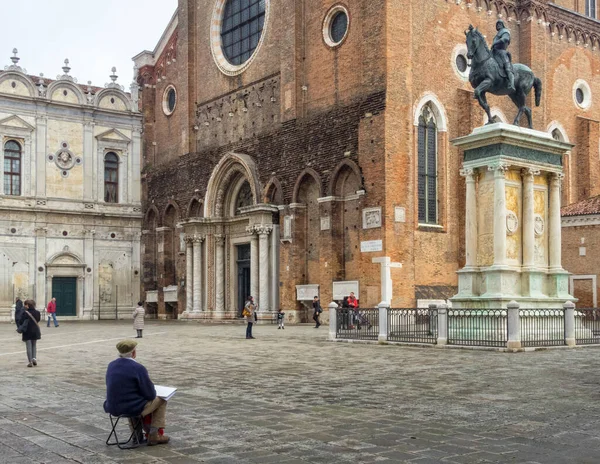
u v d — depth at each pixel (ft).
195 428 36.99
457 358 70.08
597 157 162.91
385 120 126.31
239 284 167.53
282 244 146.82
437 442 33.17
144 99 203.00
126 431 36.81
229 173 166.61
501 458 30.04
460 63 142.20
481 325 82.17
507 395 46.65
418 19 134.82
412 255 127.95
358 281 129.18
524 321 81.46
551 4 157.69
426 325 85.76
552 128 157.17
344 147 134.82
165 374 60.29
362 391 49.01
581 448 31.78
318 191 142.51
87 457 31.14
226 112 171.22
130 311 201.26
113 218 200.23
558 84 159.84
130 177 203.62
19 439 34.91
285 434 35.27
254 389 50.67
